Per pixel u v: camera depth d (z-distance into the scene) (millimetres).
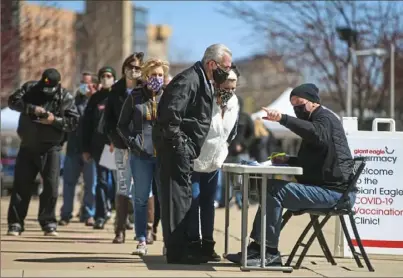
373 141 21359
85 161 29062
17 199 25594
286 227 30031
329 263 20078
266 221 18094
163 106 18172
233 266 18734
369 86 61594
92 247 22812
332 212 18141
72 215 34094
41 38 56656
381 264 20188
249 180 18906
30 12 51094
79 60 68375
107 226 30141
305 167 18391
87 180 30484
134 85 23094
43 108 24688
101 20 70062
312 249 23812
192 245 19500
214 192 19812
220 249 23219
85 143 28156
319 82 65125
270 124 42375
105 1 70188
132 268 18000
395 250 21266
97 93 28047
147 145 20781
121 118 21062
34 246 22766
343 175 18172
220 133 18812
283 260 20547
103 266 18344
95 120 27953
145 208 21141
